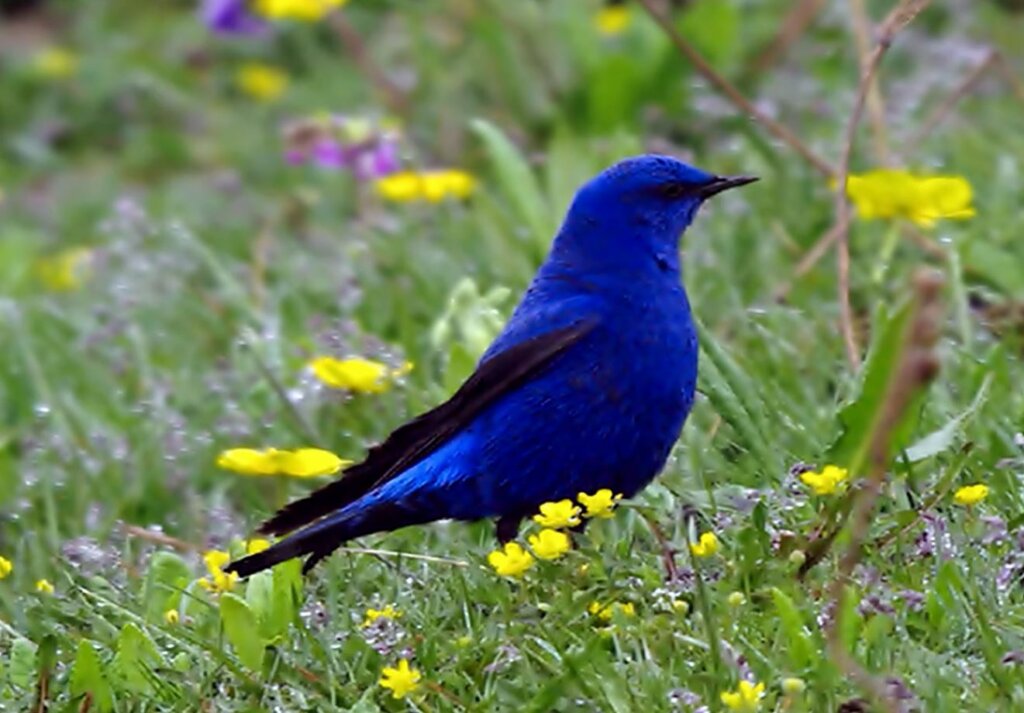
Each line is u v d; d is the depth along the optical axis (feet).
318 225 51.55
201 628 28.32
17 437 40.24
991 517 27.55
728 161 46.32
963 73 48.39
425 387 37.73
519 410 29.60
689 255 40.70
